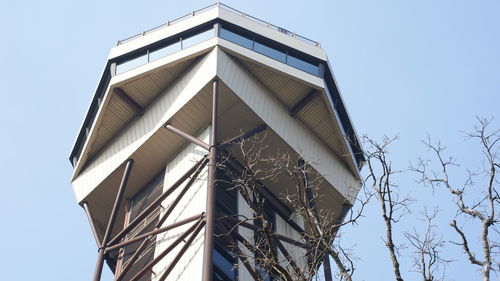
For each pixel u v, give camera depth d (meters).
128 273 41.78
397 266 15.85
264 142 44.50
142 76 44.50
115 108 46.00
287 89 45.59
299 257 43.03
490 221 15.86
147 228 43.06
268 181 45.78
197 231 36.56
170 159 44.94
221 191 42.62
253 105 43.41
